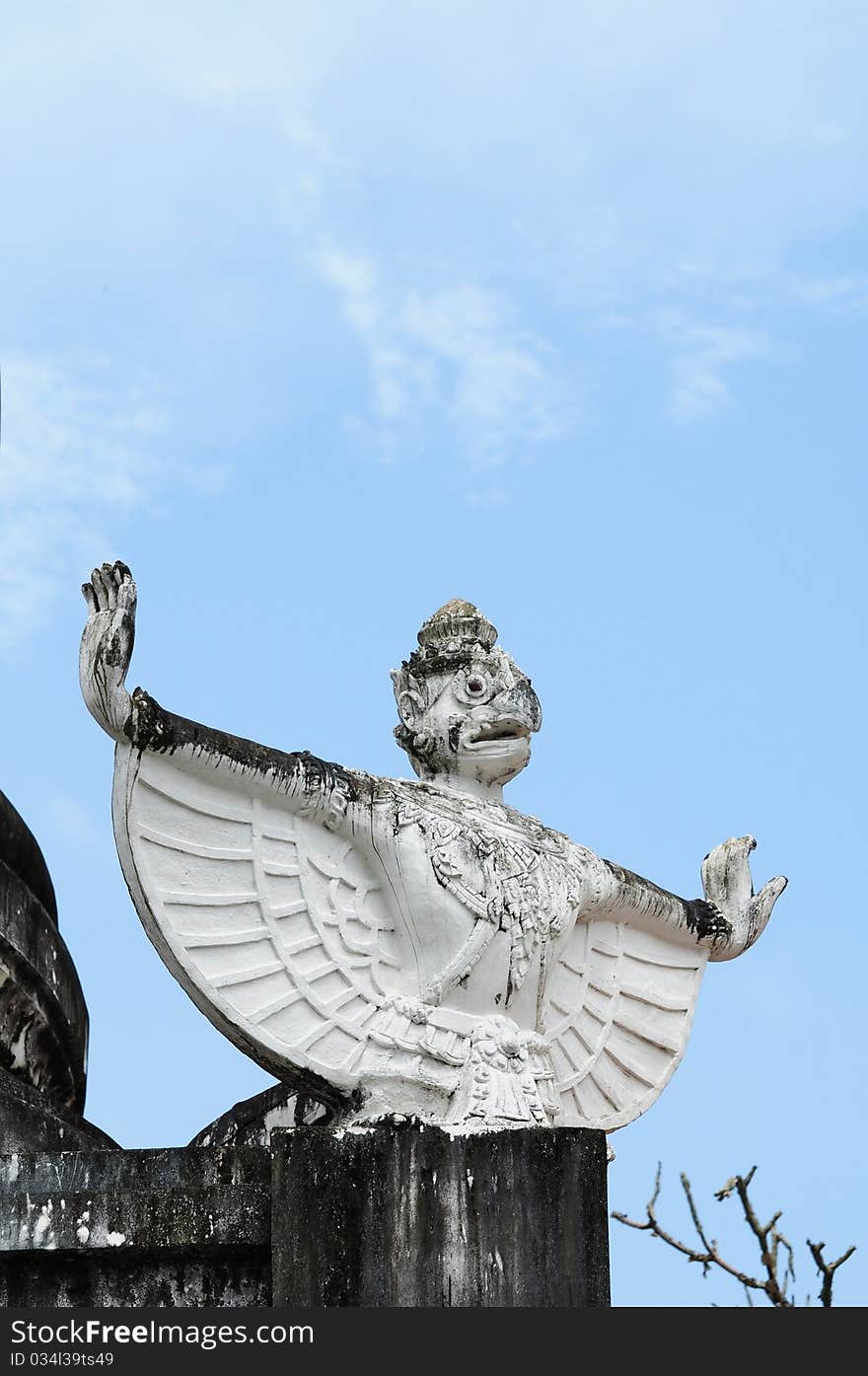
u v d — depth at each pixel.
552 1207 19.47
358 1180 19.22
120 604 19.22
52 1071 24.20
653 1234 21.81
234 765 19.67
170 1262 19.39
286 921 19.94
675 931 22.36
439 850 20.36
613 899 21.70
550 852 21.20
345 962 20.08
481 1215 19.30
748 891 22.98
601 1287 19.47
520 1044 20.22
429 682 21.42
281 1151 19.27
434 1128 19.50
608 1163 20.45
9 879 23.69
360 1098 19.86
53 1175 19.73
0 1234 19.36
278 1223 19.03
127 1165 19.70
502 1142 19.52
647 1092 21.98
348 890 20.25
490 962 20.38
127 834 19.33
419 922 20.23
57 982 24.27
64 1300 19.41
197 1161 19.62
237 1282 19.27
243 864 19.81
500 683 21.28
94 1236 19.25
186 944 19.44
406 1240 19.14
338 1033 19.92
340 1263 18.98
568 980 21.70
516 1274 19.22
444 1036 20.09
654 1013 22.20
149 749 19.31
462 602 21.78
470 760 21.19
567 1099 21.52
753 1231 21.66
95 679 19.08
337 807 20.12
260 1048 19.62
